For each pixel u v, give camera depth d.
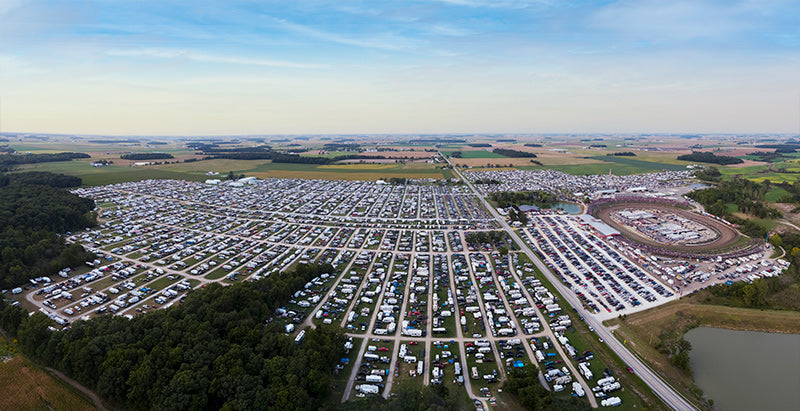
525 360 122.81
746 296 157.00
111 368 100.38
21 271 170.00
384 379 113.38
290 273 174.00
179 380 96.31
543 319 146.38
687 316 147.88
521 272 186.75
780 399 107.69
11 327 128.62
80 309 150.38
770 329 142.75
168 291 163.62
